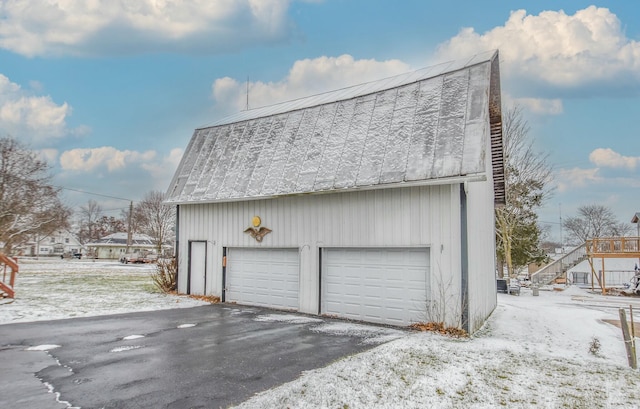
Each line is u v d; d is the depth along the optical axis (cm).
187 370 599
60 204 3909
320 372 590
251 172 1266
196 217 1478
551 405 479
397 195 983
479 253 1084
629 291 2286
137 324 959
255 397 489
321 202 1123
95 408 452
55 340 786
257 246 1266
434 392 512
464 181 857
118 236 6762
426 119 996
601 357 736
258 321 1015
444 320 897
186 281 1500
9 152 3306
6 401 470
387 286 1001
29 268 3189
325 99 1355
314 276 1125
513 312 1336
